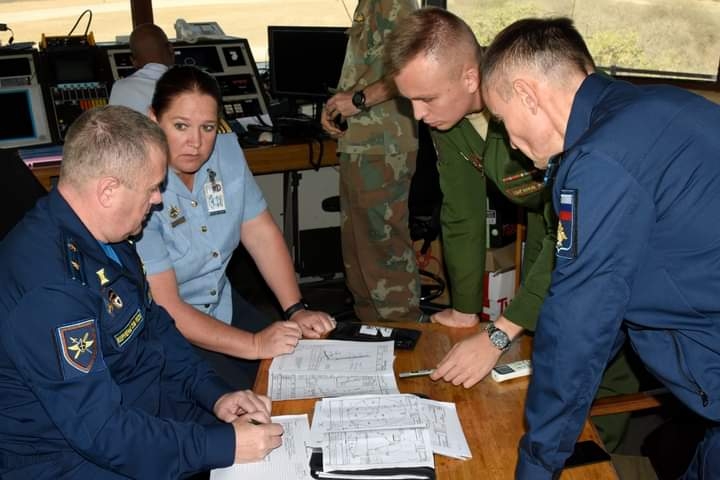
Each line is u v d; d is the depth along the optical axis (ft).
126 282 5.11
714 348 4.27
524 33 4.16
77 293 4.50
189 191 6.57
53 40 11.55
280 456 4.52
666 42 10.30
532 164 5.85
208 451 4.57
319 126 11.68
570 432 4.04
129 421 4.61
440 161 6.34
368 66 9.23
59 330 4.39
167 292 6.22
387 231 9.90
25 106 11.10
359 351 5.71
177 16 13.92
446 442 4.52
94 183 4.56
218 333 6.09
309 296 12.41
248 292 12.44
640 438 8.17
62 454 4.77
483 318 10.16
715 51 9.86
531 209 6.68
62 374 4.41
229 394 5.41
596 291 3.81
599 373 3.96
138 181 4.62
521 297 5.37
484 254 6.31
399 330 6.02
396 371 5.41
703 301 4.11
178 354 5.76
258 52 13.87
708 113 3.93
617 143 3.80
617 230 3.77
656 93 4.00
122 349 5.03
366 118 9.45
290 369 5.50
